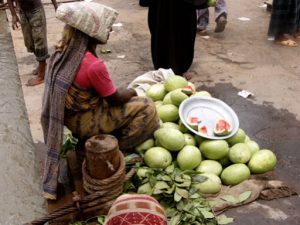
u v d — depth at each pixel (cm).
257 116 422
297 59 550
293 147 373
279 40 605
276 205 293
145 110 305
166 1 443
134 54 572
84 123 298
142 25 684
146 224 204
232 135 319
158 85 375
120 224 205
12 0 498
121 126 308
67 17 261
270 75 507
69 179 317
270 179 314
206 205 279
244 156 315
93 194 271
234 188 303
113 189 274
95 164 266
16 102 444
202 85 484
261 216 283
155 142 318
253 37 624
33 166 346
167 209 279
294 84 484
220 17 621
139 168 300
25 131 393
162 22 455
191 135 328
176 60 473
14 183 324
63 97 278
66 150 337
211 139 314
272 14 590
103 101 302
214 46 592
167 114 338
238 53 569
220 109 345
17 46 602
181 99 341
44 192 292
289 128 402
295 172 339
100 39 274
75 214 279
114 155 268
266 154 318
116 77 507
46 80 288
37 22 459
